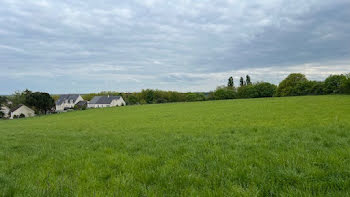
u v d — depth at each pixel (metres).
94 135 10.60
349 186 2.78
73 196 2.86
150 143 7.12
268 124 11.70
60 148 6.86
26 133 13.34
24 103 59.62
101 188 3.17
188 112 30.61
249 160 4.14
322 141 5.68
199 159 4.45
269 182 3.04
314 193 2.61
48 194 2.96
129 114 34.91
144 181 3.39
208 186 3.06
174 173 3.64
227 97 87.19
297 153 4.37
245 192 2.71
